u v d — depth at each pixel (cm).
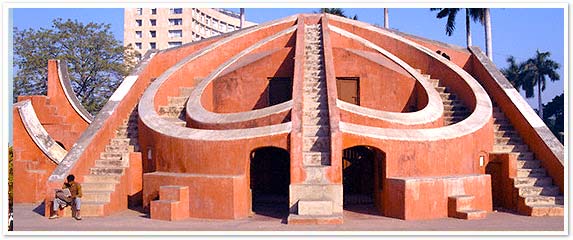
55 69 2244
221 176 1271
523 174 1489
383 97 1850
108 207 1374
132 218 1300
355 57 1880
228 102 1866
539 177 1469
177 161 1404
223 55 2112
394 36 2134
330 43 1903
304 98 1565
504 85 1836
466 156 1447
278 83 1881
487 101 1683
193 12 8912
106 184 1435
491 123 1577
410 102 1828
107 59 3656
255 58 1927
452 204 1288
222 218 1253
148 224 1195
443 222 1205
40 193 1716
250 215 1320
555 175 1448
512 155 1464
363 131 1280
